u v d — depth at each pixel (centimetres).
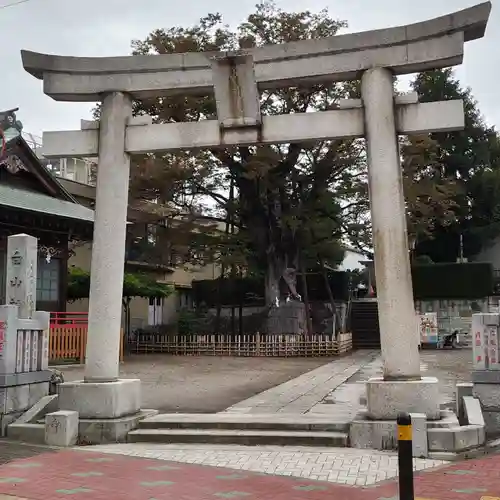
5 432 1008
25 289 1111
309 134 1002
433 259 4747
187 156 2870
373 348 3459
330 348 2828
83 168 3512
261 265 3303
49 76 1070
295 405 1291
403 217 957
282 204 3108
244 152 2961
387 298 939
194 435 952
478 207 4594
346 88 2872
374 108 971
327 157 2958
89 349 1024
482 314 1030
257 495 653
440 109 959
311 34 2947
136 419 1010
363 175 3084
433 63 961
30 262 1126
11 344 1037
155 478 727
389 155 959
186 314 3659
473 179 4503
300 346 2845
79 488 681
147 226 3334
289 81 1023
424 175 3462
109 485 695
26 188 2336
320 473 750
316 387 1627
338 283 4025
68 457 854
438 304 3912
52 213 2139
